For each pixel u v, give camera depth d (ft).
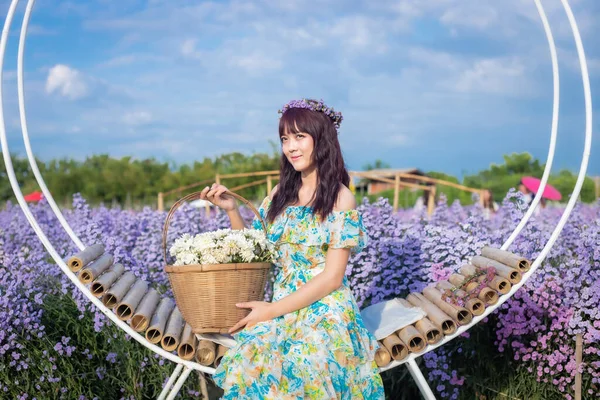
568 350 12.87
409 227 16.74
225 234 9.82
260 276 9.62
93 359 12.96
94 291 9.91
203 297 9.40
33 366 12.26
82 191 61.98
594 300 12.67
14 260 15.01
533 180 38.34
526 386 13.08
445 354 13.48
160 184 63.26
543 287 13.02
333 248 10.09
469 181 61.98
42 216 21.17
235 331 9.61
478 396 13.02
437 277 14.26
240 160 64.75
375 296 14.58
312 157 10.36
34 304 13.32
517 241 14.76
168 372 12.40
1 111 10.43
